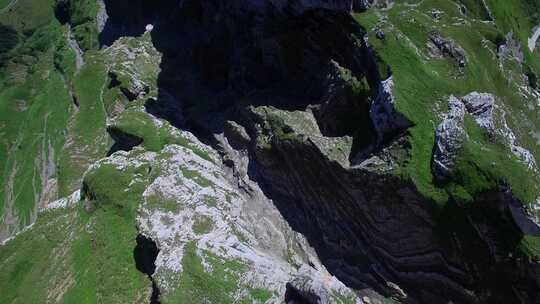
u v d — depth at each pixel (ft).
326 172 129.59
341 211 129.80
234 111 163.12
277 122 143.64
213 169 156.56
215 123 171.32
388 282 121.60
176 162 154.51
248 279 116.98
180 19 229.66
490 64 133.69
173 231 132.16
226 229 131.23
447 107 115.96
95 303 137.39
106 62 256.32
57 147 281.54
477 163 104.94
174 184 144.97
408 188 111.86
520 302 105.29
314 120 142.41
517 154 107.45
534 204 100.22
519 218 101.35
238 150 159.84
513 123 124.88
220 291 115.34
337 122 136.15
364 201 122.21
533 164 107.24
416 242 116.88
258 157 147.74
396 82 119.65
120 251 145.69
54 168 271.08
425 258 116.88
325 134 138.92
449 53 126.00
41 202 245.04
